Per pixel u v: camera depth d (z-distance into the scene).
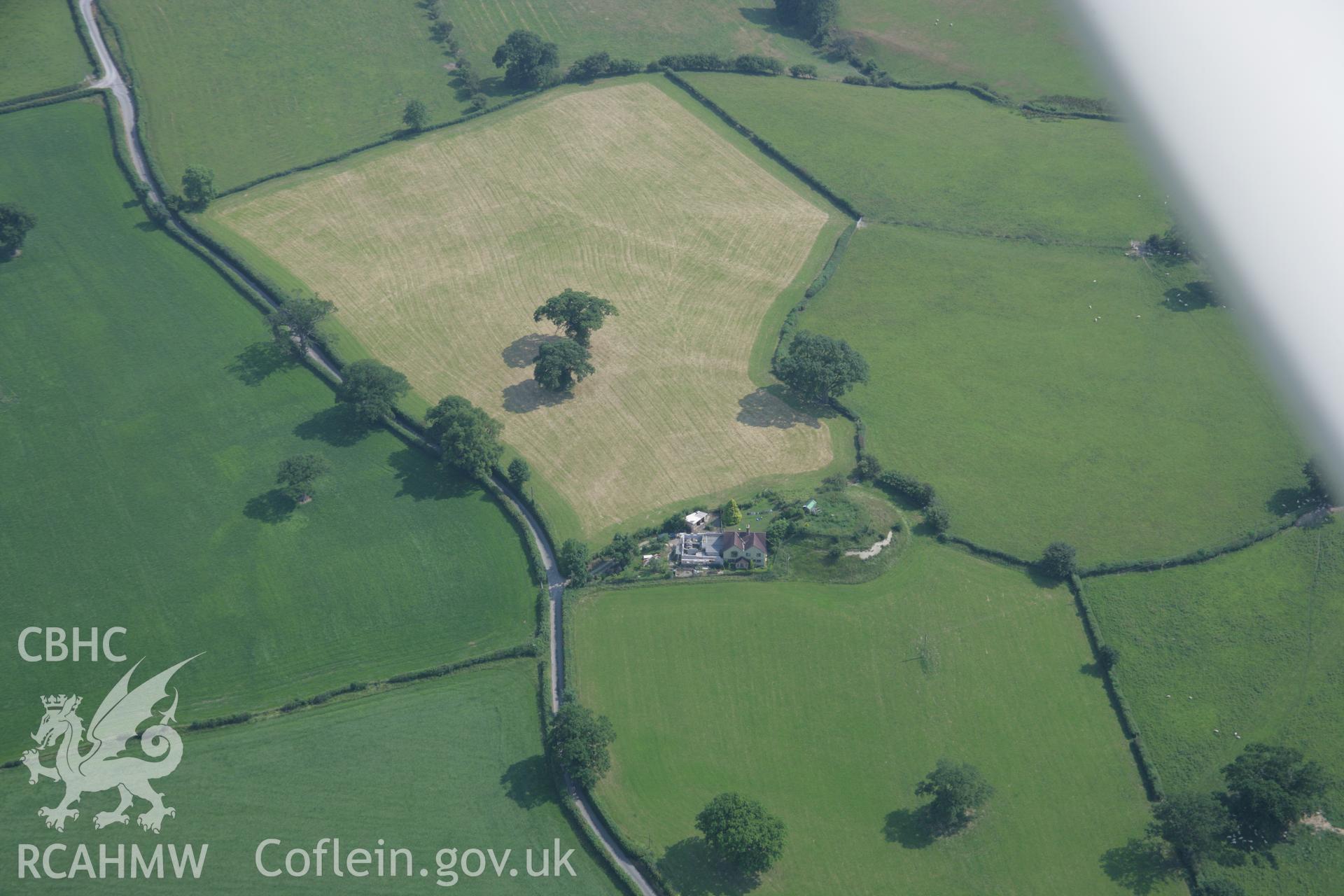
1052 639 162.62
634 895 129.88
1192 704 152.75
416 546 175.38
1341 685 153.62
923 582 170.62
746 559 170.25
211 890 129.25
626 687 153.88
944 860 135.12
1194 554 173.00
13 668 155.00
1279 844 135.12
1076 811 140.88
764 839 128.25
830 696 153.38
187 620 163.25
